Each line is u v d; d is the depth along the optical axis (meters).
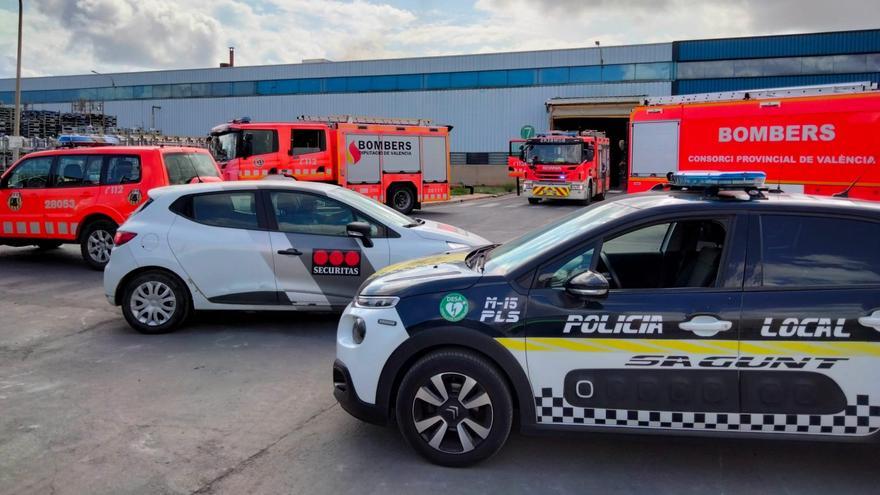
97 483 3.71
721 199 3.83
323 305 6.72
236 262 6.68
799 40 35.78
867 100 12.23
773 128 13.34
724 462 3.96
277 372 5.60
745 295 3.61
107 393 5.10
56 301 8.29
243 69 46.25
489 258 4.30
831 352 3.49
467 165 41.97
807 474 3.81
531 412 3.76
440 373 3.83
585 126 42.53
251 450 4.12
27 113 27.16
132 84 49.09
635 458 4.01
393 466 3.91
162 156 10.37
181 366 5.76
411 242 6.74
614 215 4.02
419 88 42.66
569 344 3.69
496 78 41.03
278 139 18.45
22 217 10.61
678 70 37.72
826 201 3.80
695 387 3.61
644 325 3.63
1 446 4.18
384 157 20.02
